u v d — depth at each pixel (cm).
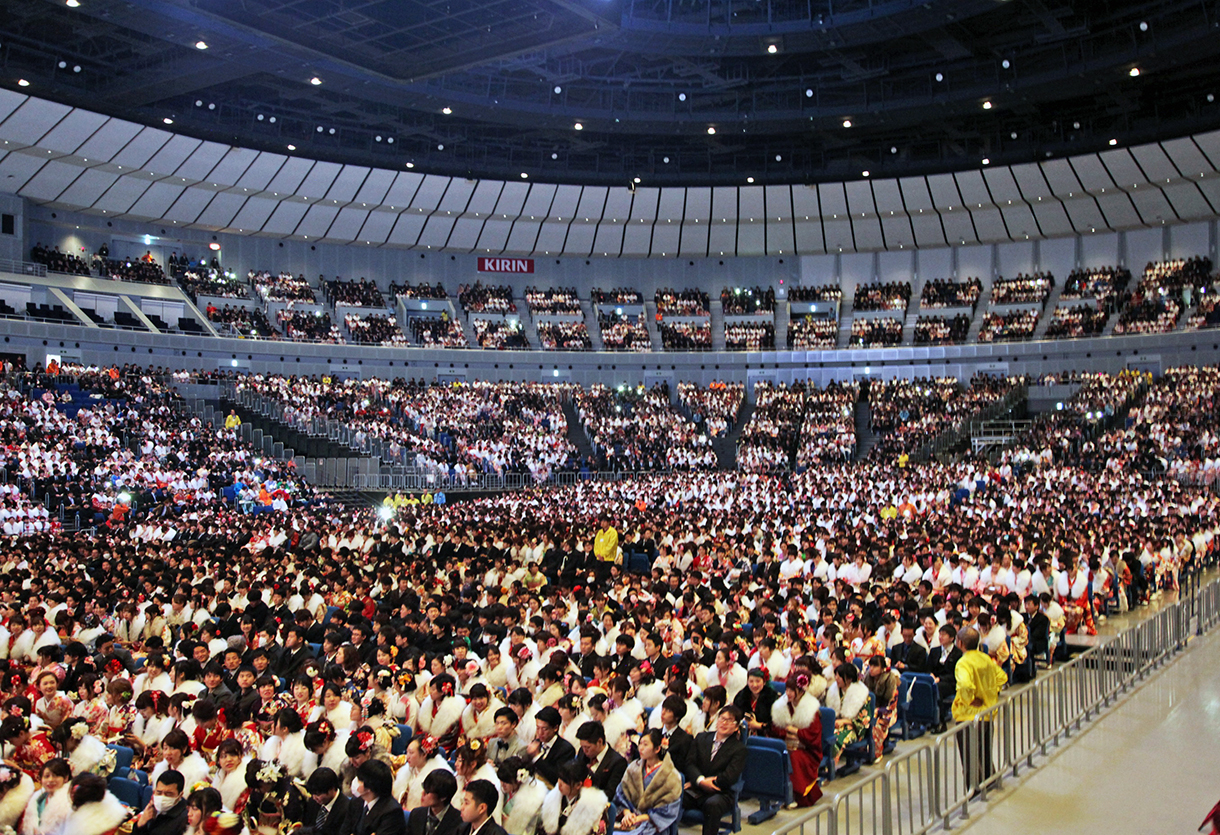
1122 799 1048
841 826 981
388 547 2381
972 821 991
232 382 4981
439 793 751
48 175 4984
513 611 1401
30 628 1388
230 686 1187
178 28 3541
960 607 1466
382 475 4194
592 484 4391
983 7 3659
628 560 2475
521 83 4688
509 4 2747
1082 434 4678
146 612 1588
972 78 4528
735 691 1122
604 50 4406
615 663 1165
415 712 1070
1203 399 4675
